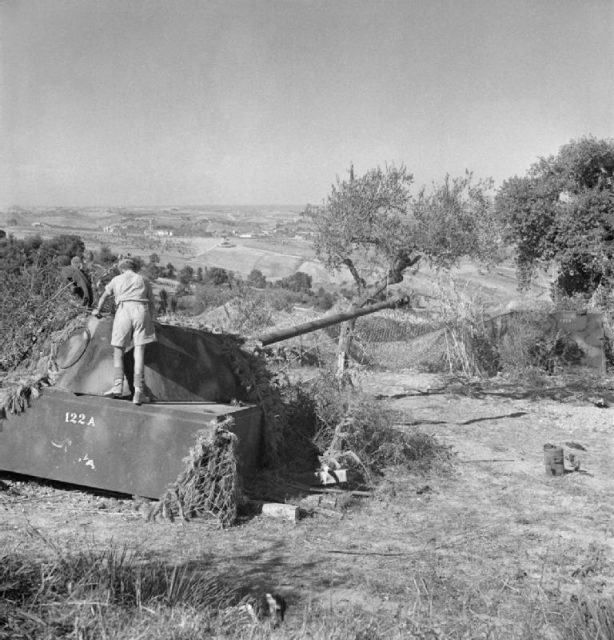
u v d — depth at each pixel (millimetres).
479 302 21656
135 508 8445
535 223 28547
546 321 21594
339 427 10594
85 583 5492
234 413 8945
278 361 13055
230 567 6926
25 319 12547
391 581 6898
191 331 9820
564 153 29016
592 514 9477
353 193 16359
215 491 8273
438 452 11945
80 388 8875
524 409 16516
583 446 13375
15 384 9227
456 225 16250
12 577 5609
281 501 9117
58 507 8328
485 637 5637
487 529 8719
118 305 8727
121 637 4742
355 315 14125
